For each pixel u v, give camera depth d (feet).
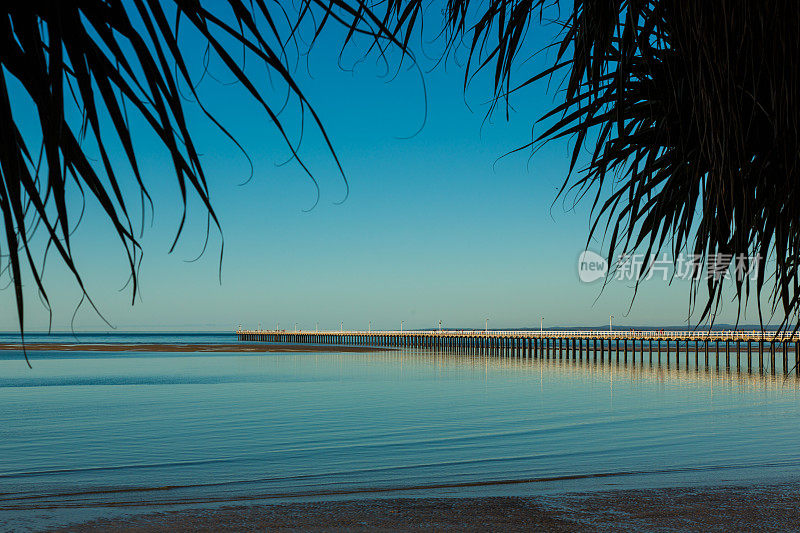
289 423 78.02
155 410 90.63
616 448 60.54
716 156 6.88
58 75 3.77
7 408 92.38
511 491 38.42
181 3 4.11
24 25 3.91
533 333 283.59
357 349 380.78
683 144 7.48
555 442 64.39
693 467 49.67
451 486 41.60
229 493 41.63
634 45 6.76
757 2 7.02
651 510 28.84
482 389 126.31
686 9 7.03
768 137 7.73
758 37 7.18
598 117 7.58
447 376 164.66
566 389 126.11
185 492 42.39
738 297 7.41
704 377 162.71
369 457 56.75
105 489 43.83
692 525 26.16
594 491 33.65
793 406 96.37
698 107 7.21
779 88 7.03
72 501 38.65
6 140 3.76
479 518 27.35
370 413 87.86
